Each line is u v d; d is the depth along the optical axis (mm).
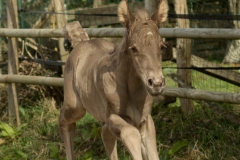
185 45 10883
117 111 7141
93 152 10109
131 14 6738
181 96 9508
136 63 6453
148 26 6500
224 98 8898
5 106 13266
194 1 15156
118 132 6953
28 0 15914
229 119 10047
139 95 7039
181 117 10797
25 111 12633
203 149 9172
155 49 6324
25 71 13273
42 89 13109
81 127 11188
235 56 17156
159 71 6215
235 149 9141
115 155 8156
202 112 10664
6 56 14781
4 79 12219
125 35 6926
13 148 10750
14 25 12414
